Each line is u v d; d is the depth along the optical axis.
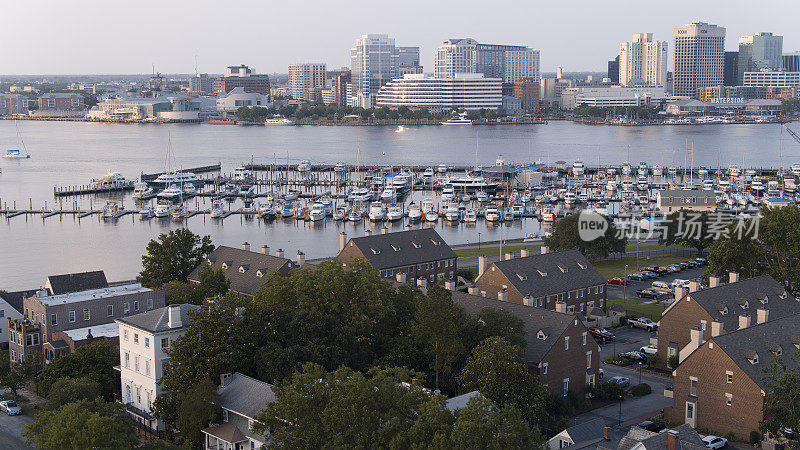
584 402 117.00
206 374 102.38
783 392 97.50
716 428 106.88
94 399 101.12
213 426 100.19
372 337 121.94
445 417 81.94
